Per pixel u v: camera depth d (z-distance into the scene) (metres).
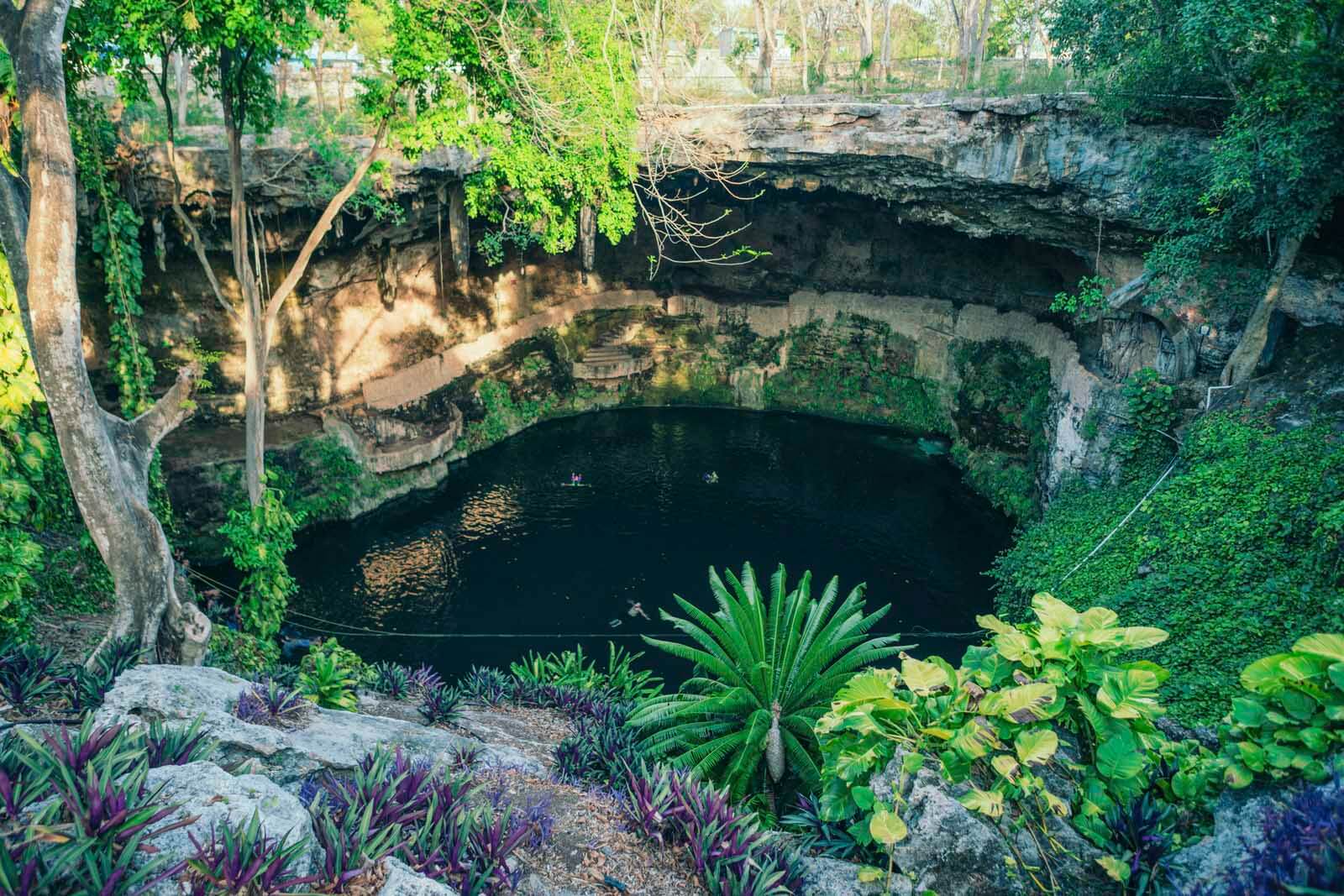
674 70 26.02
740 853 6.04
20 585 10.71
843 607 12.85
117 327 17.48
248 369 16.48
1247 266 19.55
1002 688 5.57
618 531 27.72
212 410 26.22
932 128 24.91
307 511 26.20
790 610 13.02
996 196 25.25
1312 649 4.68
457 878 4.90
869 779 6.05
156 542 10.49
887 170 27.11
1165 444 20.64
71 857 3.41
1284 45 15.12
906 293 36.00
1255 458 16.42
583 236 34.22
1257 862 3.91
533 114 14.77
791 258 38.19
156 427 10.98
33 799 3.95
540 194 16.05
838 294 37.50
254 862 3.73
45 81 8.80
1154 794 5.38
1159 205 19.52
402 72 14.20
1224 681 12.56
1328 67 14.48
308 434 27.31
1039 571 19.73
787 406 38.41
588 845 6.41
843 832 6.23
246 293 16.28
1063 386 25.23
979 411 31.50
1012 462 29.75
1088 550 18.84
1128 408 21.03
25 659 7.47
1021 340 31.20
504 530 27.77
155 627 10.52
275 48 14.20
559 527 28.02
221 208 23.34
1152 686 5.19
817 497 30.00
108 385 24.09
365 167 16.02
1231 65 16.83
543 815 6.62
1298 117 15.00
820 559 25.70
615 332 39.25
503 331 35.81
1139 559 16.64
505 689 13.91
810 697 12.25
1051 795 5.18
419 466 30.19
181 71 23.83
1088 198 22.53
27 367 11.14
